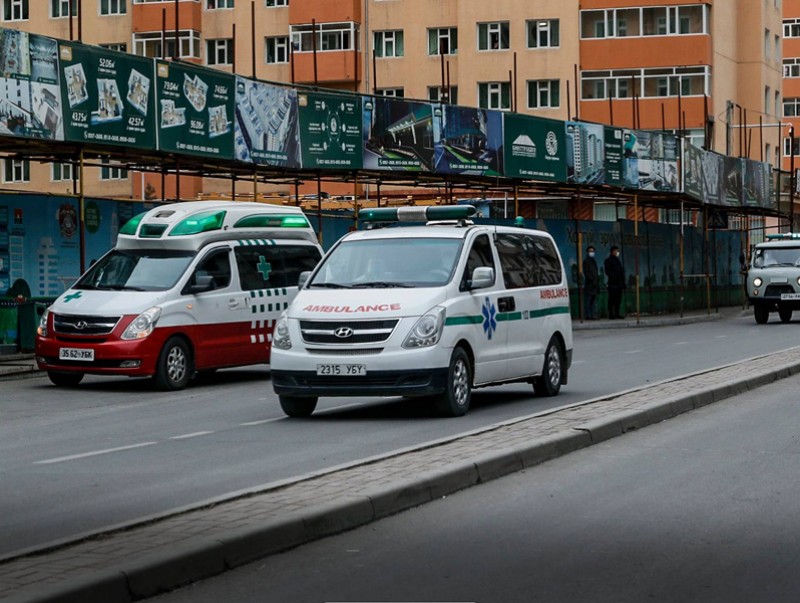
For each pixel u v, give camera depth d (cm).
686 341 3272
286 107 2989
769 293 4284
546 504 981
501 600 693
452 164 3466
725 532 875
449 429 1445
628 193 4344
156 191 6600
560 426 1335
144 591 696
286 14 7056
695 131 6850
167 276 2097
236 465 1188
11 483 1105
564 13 6881
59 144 2519
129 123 2544
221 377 2327
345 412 1664
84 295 2083
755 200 5375
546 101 6938
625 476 1118
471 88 6962
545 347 1814
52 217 2559
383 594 705
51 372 2105
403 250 1634
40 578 674
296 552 809
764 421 1530
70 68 2412
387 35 7050
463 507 967
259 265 2241
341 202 4484
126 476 1133
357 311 1529
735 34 7569
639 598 696
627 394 1688
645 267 4681
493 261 1697
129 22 7050
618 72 6900
